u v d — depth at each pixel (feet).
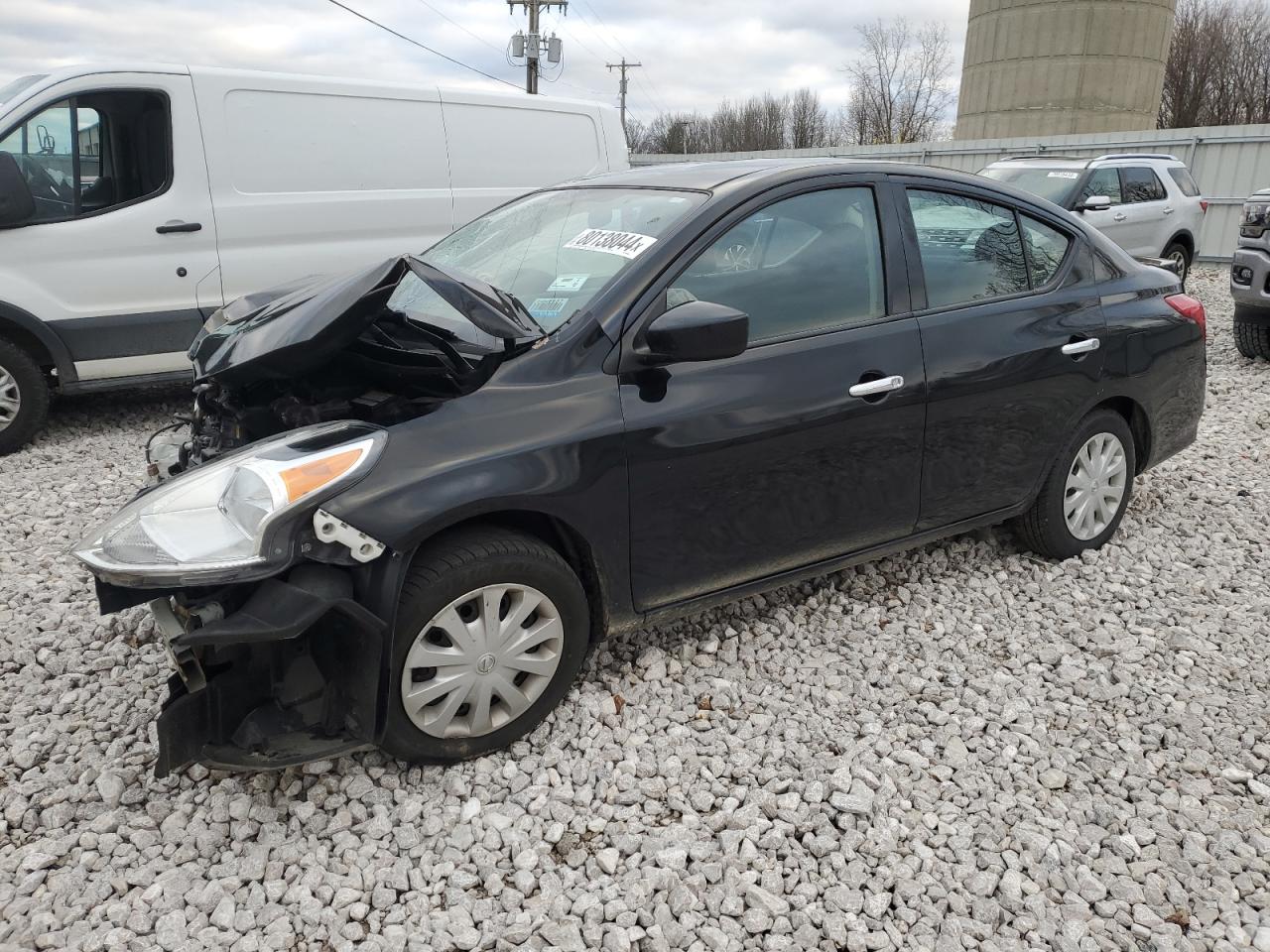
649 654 10.55
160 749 7.36
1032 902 7.39
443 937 7.01
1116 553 13.53
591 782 8.70
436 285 8.13
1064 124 82.99
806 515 10.32
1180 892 7.53
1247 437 19.75
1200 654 11.03
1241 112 140.26
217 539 7.43
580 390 8.79
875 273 10.75
